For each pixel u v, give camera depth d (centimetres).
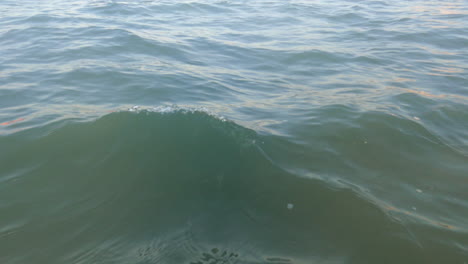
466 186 421
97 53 869
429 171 450
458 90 703
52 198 379
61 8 1350
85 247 319
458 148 505
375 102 643
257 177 414
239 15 1389
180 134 485
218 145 468
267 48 997
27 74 729
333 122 566
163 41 998
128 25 1151
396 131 541
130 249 316
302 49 981
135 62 829
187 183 400
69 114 554
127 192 387
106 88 680
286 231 337
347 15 1375
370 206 375
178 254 308
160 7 1455
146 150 453
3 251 314
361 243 327
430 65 855
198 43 1018
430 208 380
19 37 979
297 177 419
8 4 1402
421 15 1345
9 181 402
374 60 895
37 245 321
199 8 1480
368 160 469
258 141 493
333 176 427
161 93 670
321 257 310
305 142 505
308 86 743
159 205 368
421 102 644
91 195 383
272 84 756
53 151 453
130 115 521
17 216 354
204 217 351
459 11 1398
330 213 363
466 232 346
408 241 330
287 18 1341
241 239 325
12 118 541
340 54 944
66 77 720
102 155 445
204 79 763
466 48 976
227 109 617
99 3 1457
